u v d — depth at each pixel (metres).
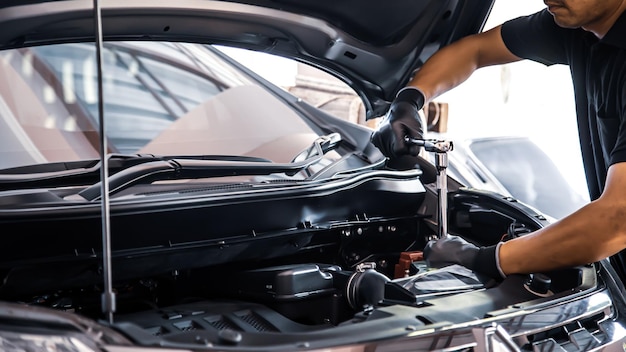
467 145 5.79
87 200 2.27
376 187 2.73
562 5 2.50
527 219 2.76
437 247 2.59
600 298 2.37
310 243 2.65
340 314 2.41
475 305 2.20
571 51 2.78
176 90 2.93
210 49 3.24
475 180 5.43
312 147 2.89
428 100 2.94
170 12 2.50
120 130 2.69
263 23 2.67
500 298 2.29
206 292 2.53
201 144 2.79
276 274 2.37
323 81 5.98
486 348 1.96
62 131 2.59
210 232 2.39
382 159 2.96
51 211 2.10
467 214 2.96
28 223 2.08
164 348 1.72
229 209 2.38
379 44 2.90
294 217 2.54
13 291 2.14
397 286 2.24
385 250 2.87
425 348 1.91
